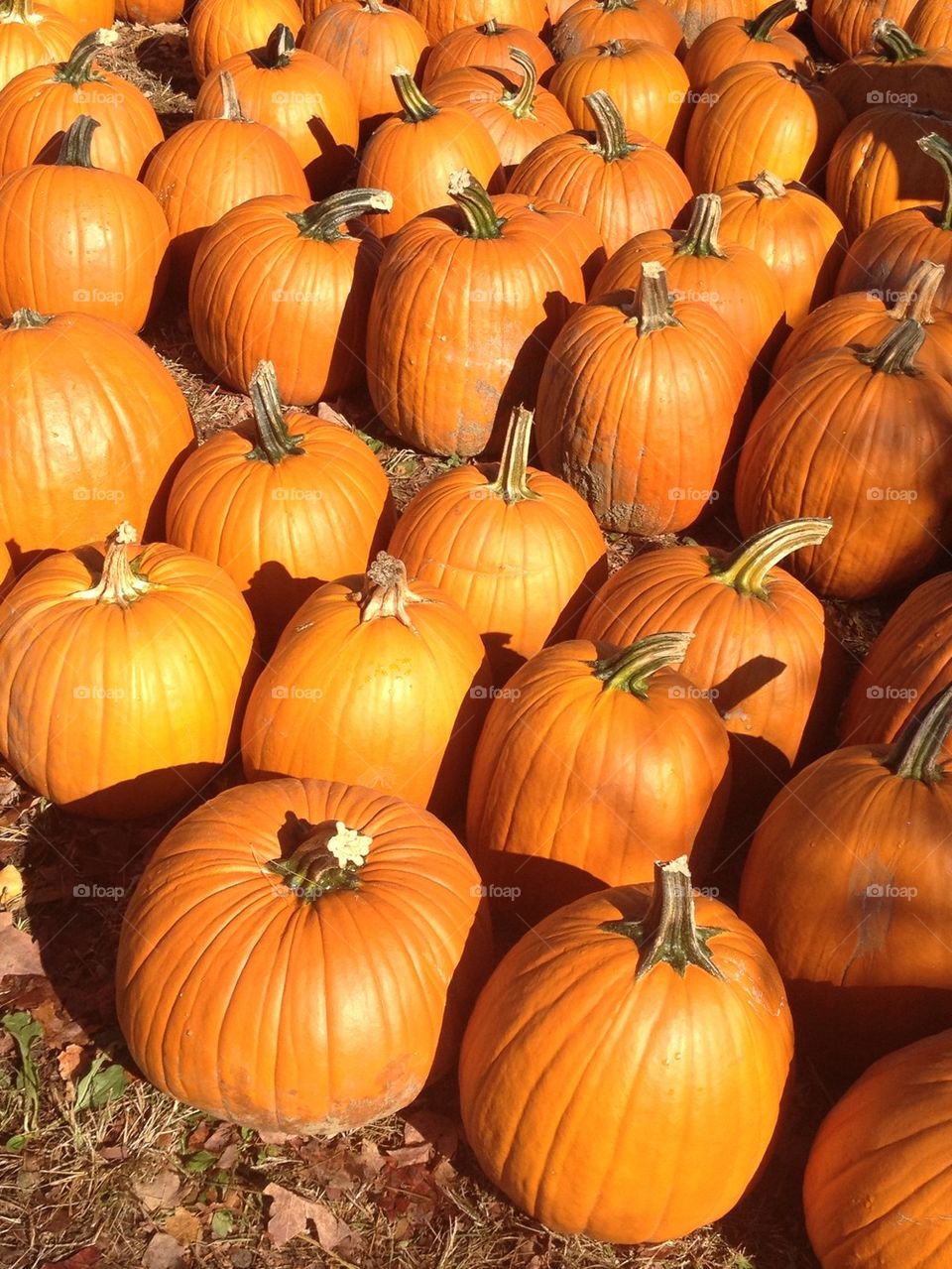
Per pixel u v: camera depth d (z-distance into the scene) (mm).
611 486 1707
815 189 2373
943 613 1327
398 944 1043
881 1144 942
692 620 1322
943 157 1884
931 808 1084
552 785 1182
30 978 1232
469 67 2438
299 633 1286
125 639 1294
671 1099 942
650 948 966
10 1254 1033
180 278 2180
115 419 1548
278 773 1278
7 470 1505
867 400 1576
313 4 2789
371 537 1531
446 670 1277
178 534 1509
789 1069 1010
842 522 1599
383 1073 1040
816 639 1352
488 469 1518
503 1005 1005
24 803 1391
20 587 1351
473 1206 1068
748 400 1763
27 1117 1119
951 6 2658
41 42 2430
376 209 1909
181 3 3135
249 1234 1054
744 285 1820
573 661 1230
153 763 1318
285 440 1502
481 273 1773
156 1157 1098
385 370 1848
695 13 2846
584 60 2441
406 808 1152
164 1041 1039
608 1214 984
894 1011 1090
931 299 1719
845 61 3006
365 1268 1033
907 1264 907
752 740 1339
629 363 1644
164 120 2719
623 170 2076
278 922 1039
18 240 1923
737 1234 1056
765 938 1150
